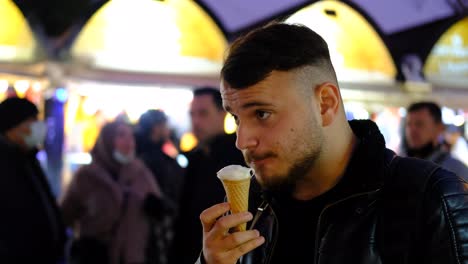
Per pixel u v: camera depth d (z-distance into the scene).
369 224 1.16
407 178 1.17
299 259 1.25
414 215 1.12
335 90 1.18
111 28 4.55
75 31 4.37
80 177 3.90
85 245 3.84
